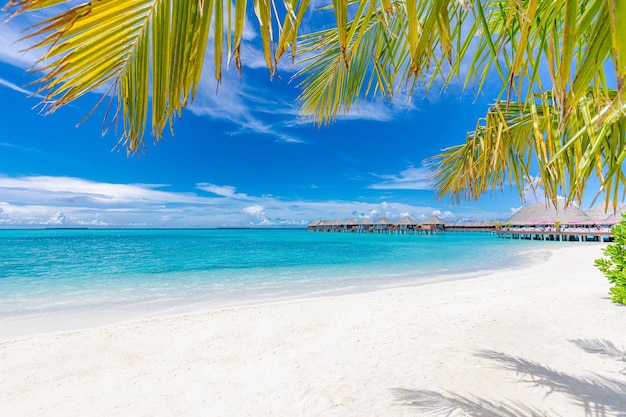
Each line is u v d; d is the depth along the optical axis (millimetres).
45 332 5820
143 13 851
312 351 4148
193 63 826
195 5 812
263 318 5969
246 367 3799
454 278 11898
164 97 850
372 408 2752
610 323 4539
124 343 4793
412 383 3121
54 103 790
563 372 3152
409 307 6281
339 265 16406
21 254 24297
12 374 3832
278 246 32969
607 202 1931
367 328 4977
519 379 3057
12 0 637
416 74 910
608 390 2791
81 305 8070
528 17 879
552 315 5039
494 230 63031
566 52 812
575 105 877
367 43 2301
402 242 40094
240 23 772
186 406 2980
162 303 8242
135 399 3148
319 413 2746
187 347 4586
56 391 3389
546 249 26234
